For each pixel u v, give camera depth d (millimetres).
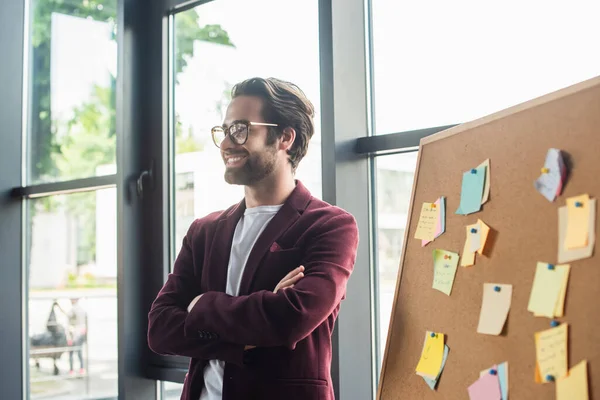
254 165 1859
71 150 3660
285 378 1732
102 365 3375
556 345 1254
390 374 1701
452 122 2246
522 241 1373
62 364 3635
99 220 3420
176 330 1820
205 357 1774
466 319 1491
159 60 3186
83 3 3656
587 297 1214
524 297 1350
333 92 2389
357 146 2432
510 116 1448
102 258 3389
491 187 1471
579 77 1953
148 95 3221
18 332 3902
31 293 3887
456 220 1566
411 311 1668
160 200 3135
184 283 1977
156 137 3172
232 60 2938
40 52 3941
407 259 1714
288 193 1933
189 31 3143
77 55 3668
